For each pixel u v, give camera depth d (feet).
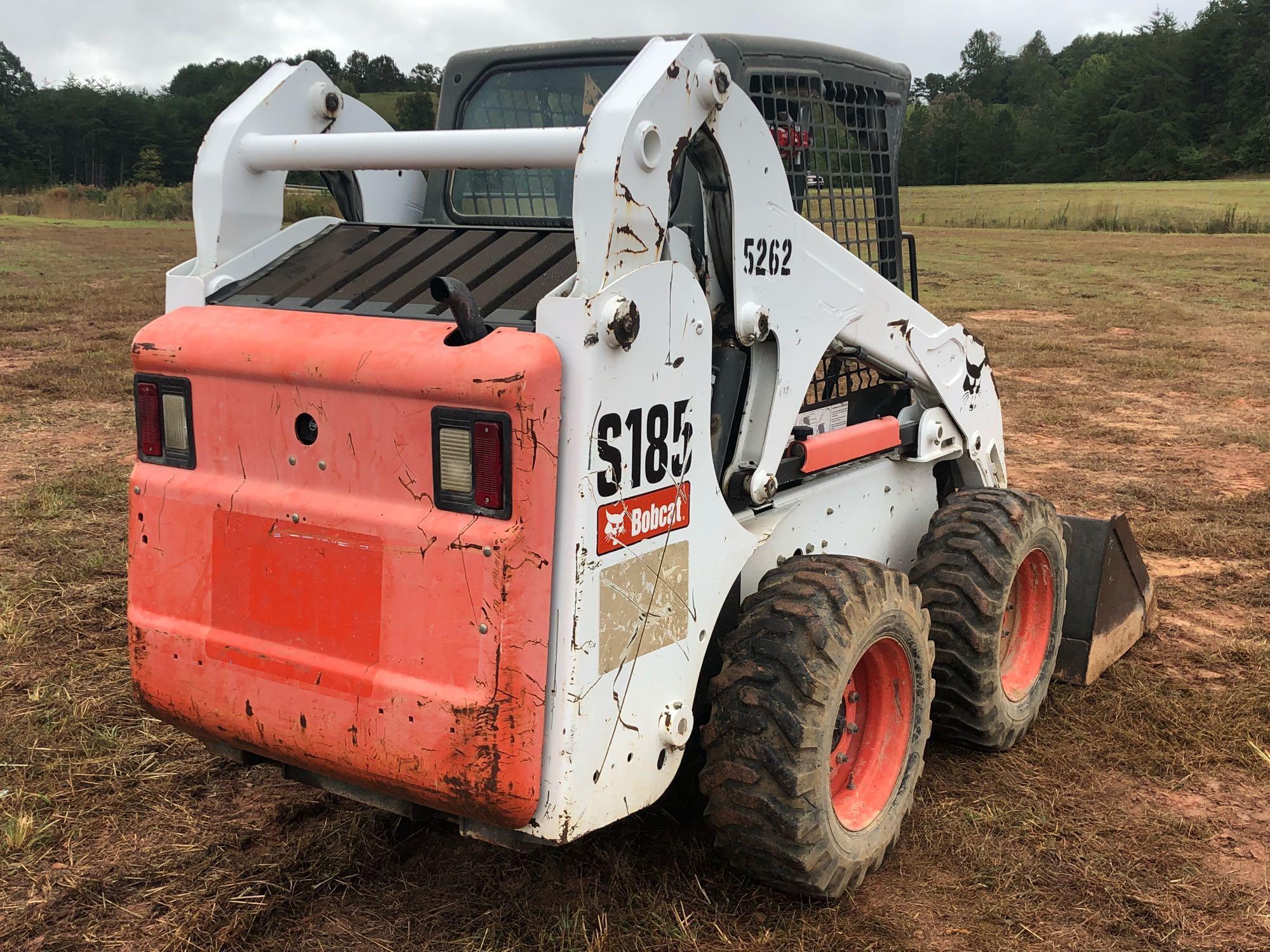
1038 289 72.08
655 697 9.20
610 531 8.44
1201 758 13.56
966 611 12.67
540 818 8.45
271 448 9.18
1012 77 518.78
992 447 15.75
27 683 14.96
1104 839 11.79
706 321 9.28
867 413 13.52
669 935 9.85
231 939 9.77
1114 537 15.74
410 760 8.62
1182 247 110.63
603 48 11.80
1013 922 10.32
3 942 9.79
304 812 11.93
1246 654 16.66
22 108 310.86
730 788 9.76
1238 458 30.27
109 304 57.62
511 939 9.80
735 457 10.72
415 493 8.48
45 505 22.82
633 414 8.54
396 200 12.87
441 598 8.35
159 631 9.86
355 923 10.07
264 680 9.30
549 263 9.69
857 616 9.98
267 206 11.02
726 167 9.66
